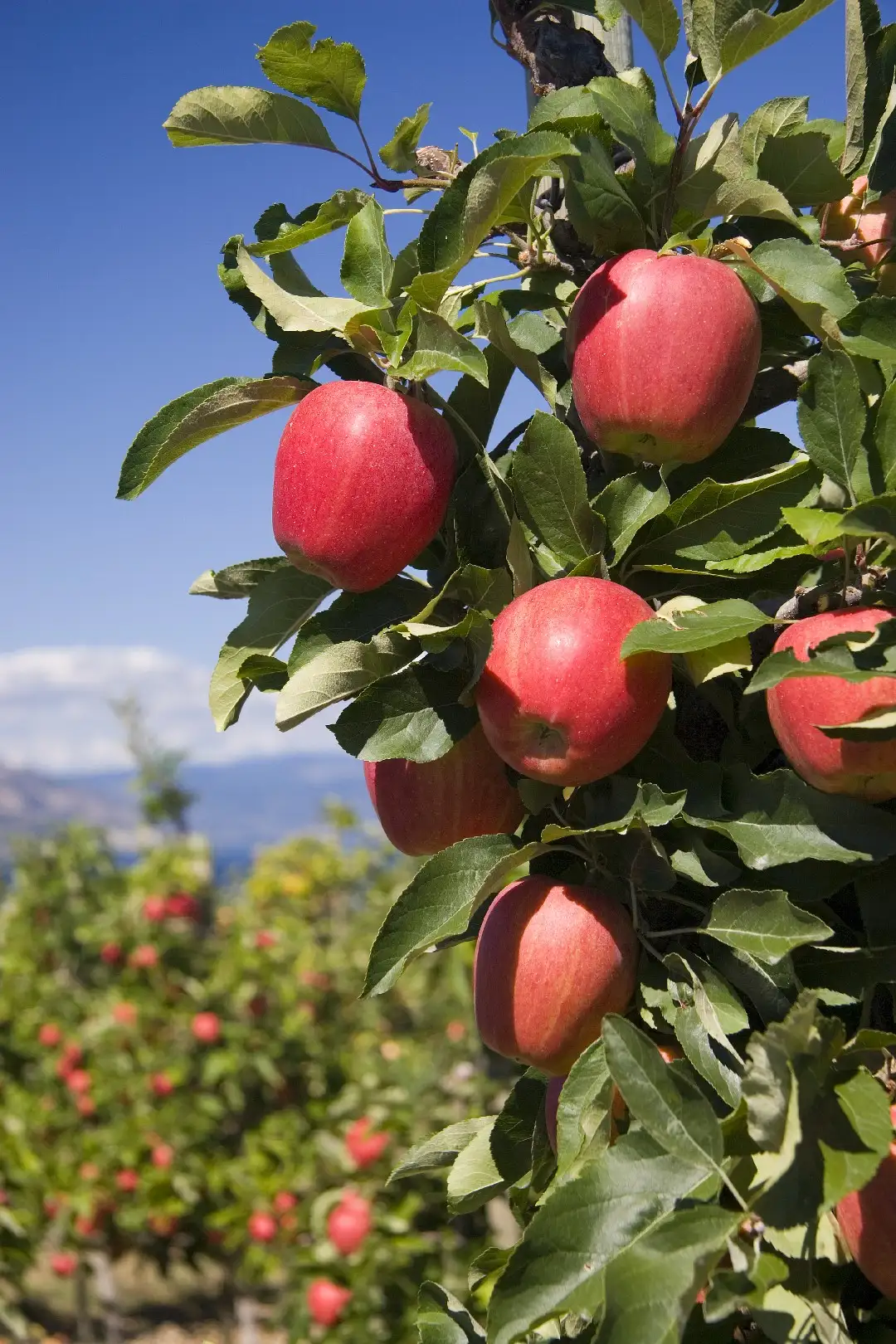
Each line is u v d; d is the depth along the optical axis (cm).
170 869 357
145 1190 308
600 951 65
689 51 70
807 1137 55
